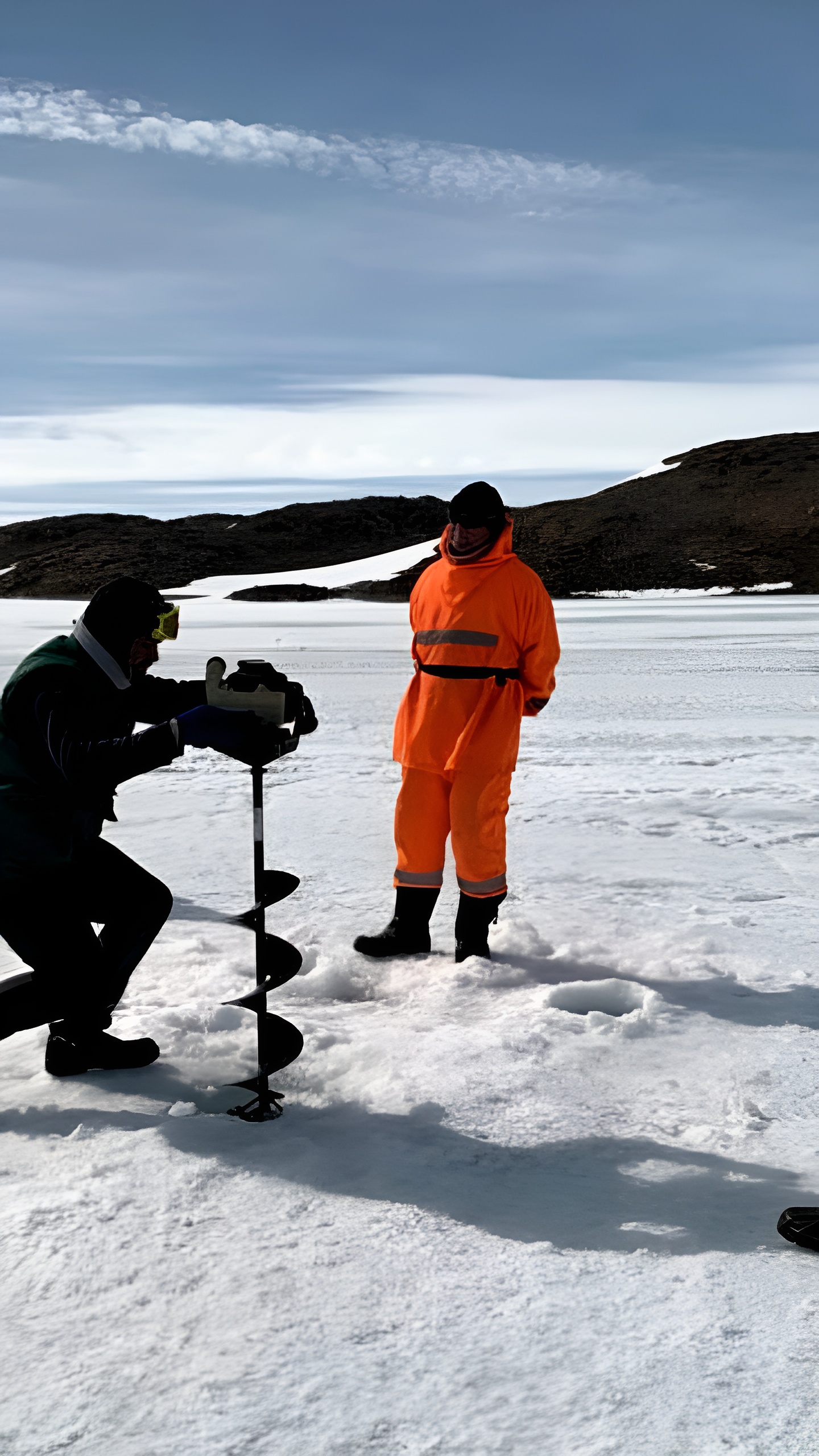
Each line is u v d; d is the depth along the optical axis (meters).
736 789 8.02
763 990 3.87
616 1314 1.86
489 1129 2.68
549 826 6.88
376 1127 2.67
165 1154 2.47
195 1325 1.83
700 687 16.28
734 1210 2.27
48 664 2.74
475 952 4.26
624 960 4.23
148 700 2.96
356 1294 1.92
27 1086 2.97
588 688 16.16
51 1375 1.70
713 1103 2.86
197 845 6.41
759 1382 1.67
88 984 2.97
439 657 4.27
